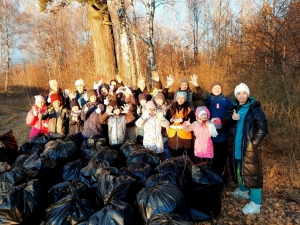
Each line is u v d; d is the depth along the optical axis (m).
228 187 4.55
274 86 6.68
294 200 4.00
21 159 4.51
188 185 3.54
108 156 4.29
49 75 31.69
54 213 2.87
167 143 5.29
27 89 29.38
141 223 2.85
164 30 26.30
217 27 15.41
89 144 4.80
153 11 11.91
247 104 3.65
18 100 25.55
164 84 11.72
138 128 5.57
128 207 2.76
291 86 6.54
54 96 5.36
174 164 3.73
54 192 3.32
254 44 8.33
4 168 3.57
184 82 5.76
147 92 6.43
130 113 5.36
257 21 8.37
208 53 14.95
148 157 4.23
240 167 3.68
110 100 5.44
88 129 5.26
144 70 18.48
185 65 20.14
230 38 11.05
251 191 3.73
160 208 2.77
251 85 7.32
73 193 3.11
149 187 3.17
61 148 4.46
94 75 12.01
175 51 24.25
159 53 23.83
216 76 10.28
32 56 36.91
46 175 3.82
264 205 3.87
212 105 4.70
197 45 23.97
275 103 6.17
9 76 33.00
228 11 16.62
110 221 2.58
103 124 5.38
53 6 9.86
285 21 7.13
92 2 9.87
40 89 29.64
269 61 7.89
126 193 3.11
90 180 3.55
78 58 23.70
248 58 8.87
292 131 5.37
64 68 28.25
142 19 15.95
